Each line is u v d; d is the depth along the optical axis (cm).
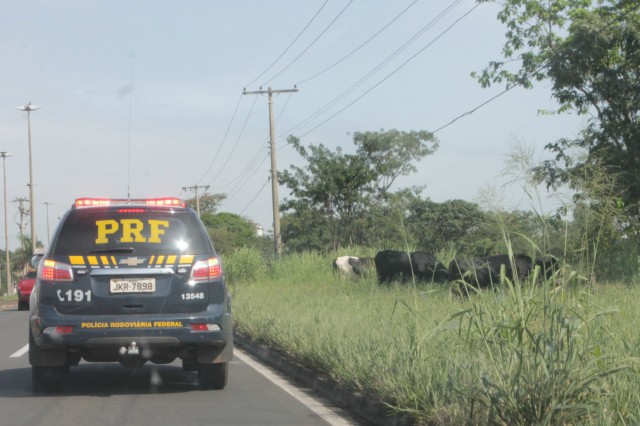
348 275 3262
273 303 2180
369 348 1088
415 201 4725
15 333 2259
